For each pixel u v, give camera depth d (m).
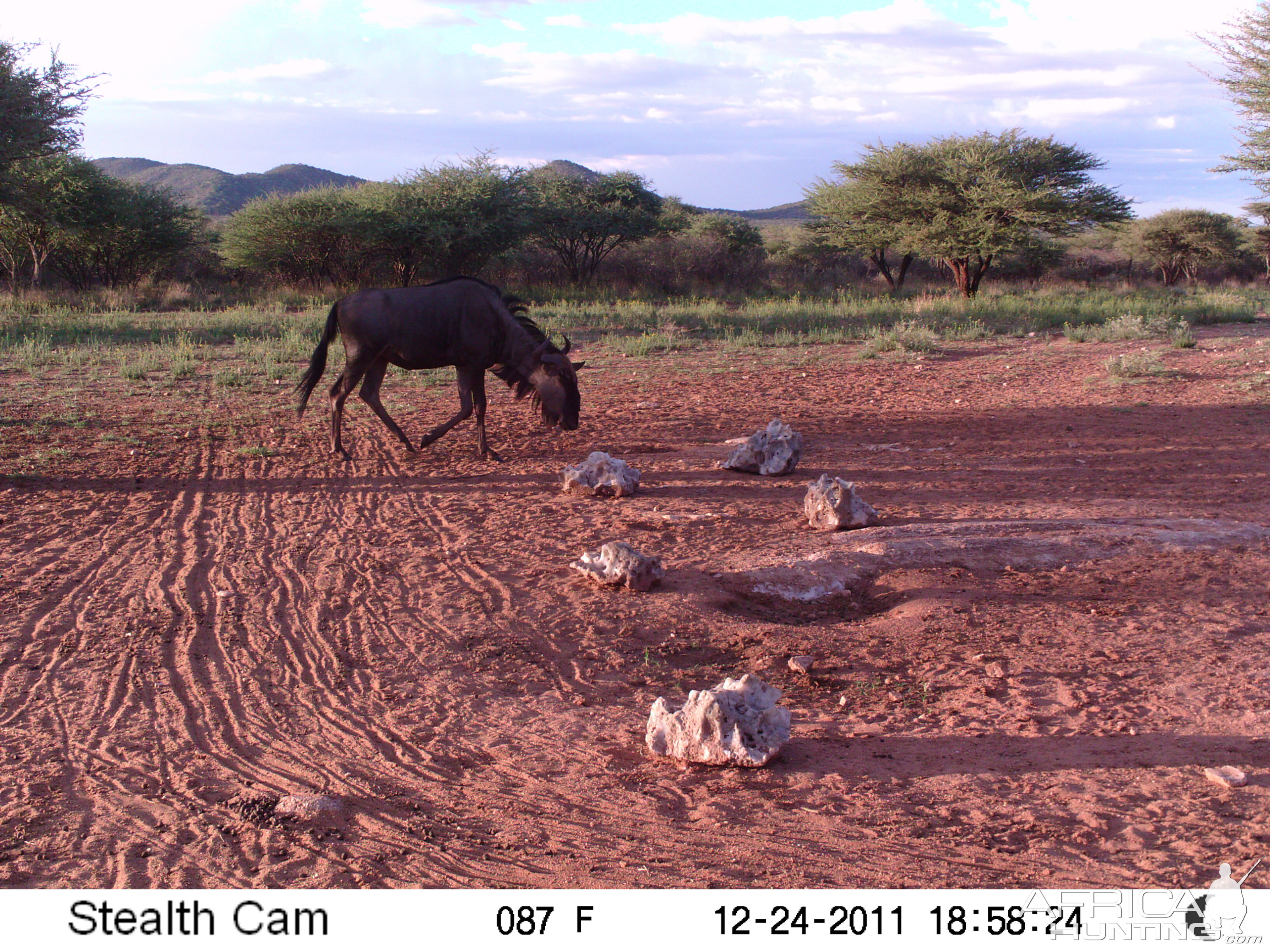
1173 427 11.88
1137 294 32.59
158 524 7.80
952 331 21.91
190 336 20.02
